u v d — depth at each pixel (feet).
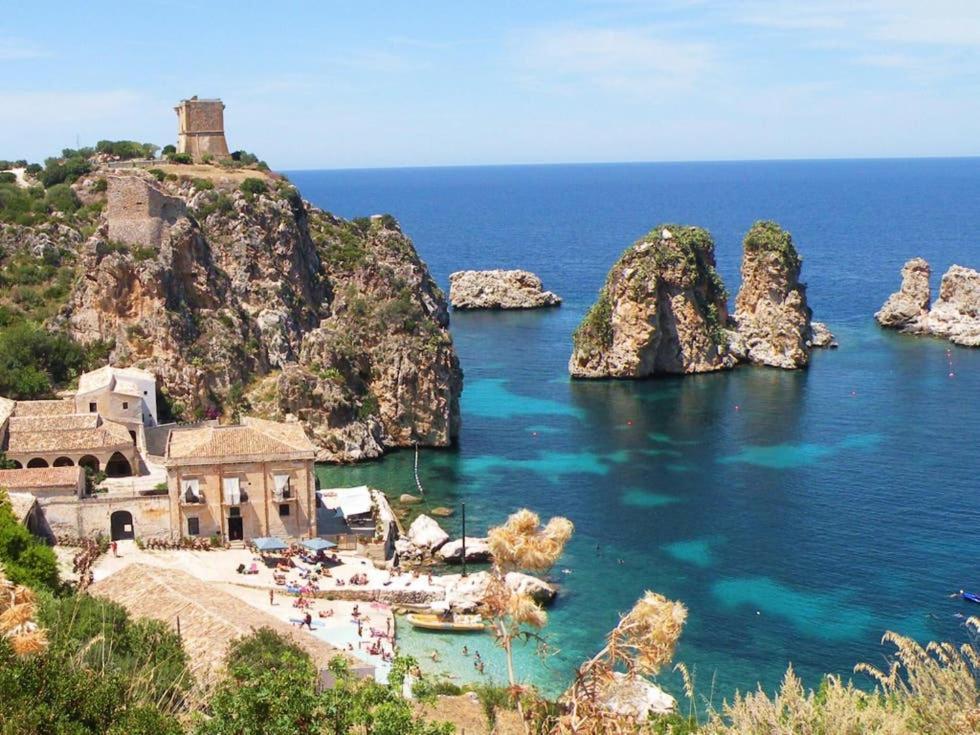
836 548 354.33
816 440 490.90
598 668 87.04
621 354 647.56
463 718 188.85
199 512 329.11
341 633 274.16
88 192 558.15
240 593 293.84
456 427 504.43
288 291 545.03
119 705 130.41
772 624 296.10
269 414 456.86
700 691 257.75
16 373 406.62
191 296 478.59
